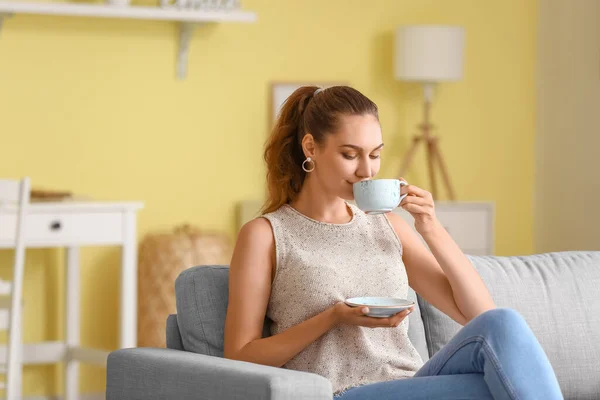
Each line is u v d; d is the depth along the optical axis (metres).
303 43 5.01
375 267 2.28
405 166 5.07
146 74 4.75
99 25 4.67
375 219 2.37
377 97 5.14
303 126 2.33
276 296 2.25
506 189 5.39
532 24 5.39
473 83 5.32
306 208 2.33
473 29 5.30
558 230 5.25
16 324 3.67
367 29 5.11
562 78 5.19
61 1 4.55
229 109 4.89
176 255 4.54
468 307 2.29
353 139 2.22
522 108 5.39
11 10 4.34
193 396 2.00
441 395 1.91
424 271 2.38
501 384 1.85
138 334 4.58
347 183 2.25
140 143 4.75
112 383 2.21
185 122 4.82
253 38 4.93
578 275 2.73
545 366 1.88
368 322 2.06
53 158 4.62
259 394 1.86
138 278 4.64
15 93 4.55
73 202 4.05
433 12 5.21
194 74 4.84
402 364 2.24
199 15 4.58
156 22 4.75
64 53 4.62
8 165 4.55
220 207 4.89
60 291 4.62
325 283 2.22
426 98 5.07
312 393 1.88
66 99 4.63
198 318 2.33
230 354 2.18
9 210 3.88
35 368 4.59
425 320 2.58
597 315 2.67
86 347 4.53
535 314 2.62
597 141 4.94
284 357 2.12
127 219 4.09
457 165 5.32
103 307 4.70
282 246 2.25
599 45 4.91
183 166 4.83
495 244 5.39
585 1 5.00
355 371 2.20
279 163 2.37
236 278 2.23
